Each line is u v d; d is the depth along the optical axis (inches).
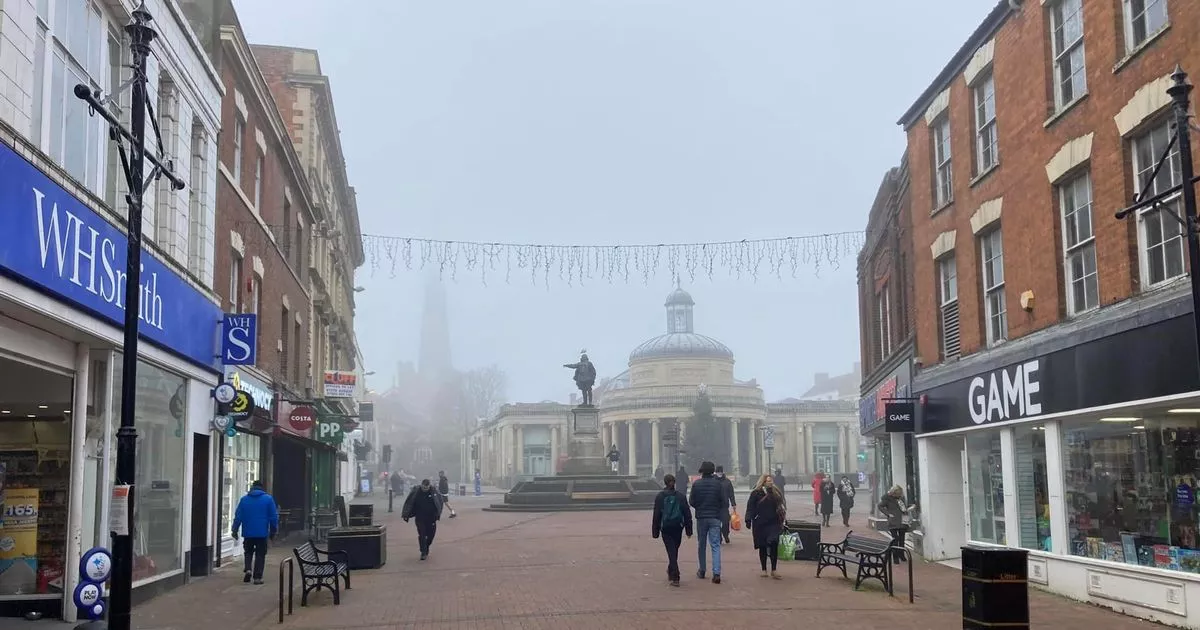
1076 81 530.6
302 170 1072.2
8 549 450.0
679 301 4104.3
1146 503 458.3
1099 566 487.5
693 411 3280.0
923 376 759.7
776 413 3841.0
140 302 504.7
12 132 364.2
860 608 474.6
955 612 462.3
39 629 424.8
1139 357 441.7
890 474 1041.5
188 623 458.9
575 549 810.2
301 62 1325.0
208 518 657.6
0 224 354.9
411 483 2869.1
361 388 2600.9
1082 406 494.6
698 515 593.9
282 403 924.0
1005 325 629.0
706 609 473.4
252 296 821.9
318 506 1221.1
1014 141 599.2
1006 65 611.2
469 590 562.9
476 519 1291.8
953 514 728.3
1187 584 417.1
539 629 427.5
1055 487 534.3
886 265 970.1
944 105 724.7
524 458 4020.7
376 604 515.2
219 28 721.0
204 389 650.8
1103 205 488.7
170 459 583.2
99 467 480.4
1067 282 539.2
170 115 591.8
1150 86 445.7
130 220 351.3
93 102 332.2
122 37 518.6
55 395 460.4
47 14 418.0
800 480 3014.3
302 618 471.8
